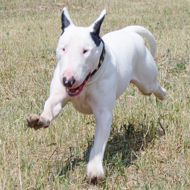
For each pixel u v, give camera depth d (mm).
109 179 6941
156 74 8789
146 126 9062
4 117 9406
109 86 6695
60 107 6570
